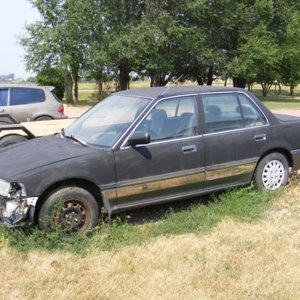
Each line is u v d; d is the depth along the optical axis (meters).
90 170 5.21
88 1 37.31
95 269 4.47
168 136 5.77
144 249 4.91
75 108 33.00
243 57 42.09
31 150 5.64
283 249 4.88
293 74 54.97
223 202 6.17
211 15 40.81
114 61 38.81
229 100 6.38
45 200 5.03
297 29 45.72
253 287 4.07
